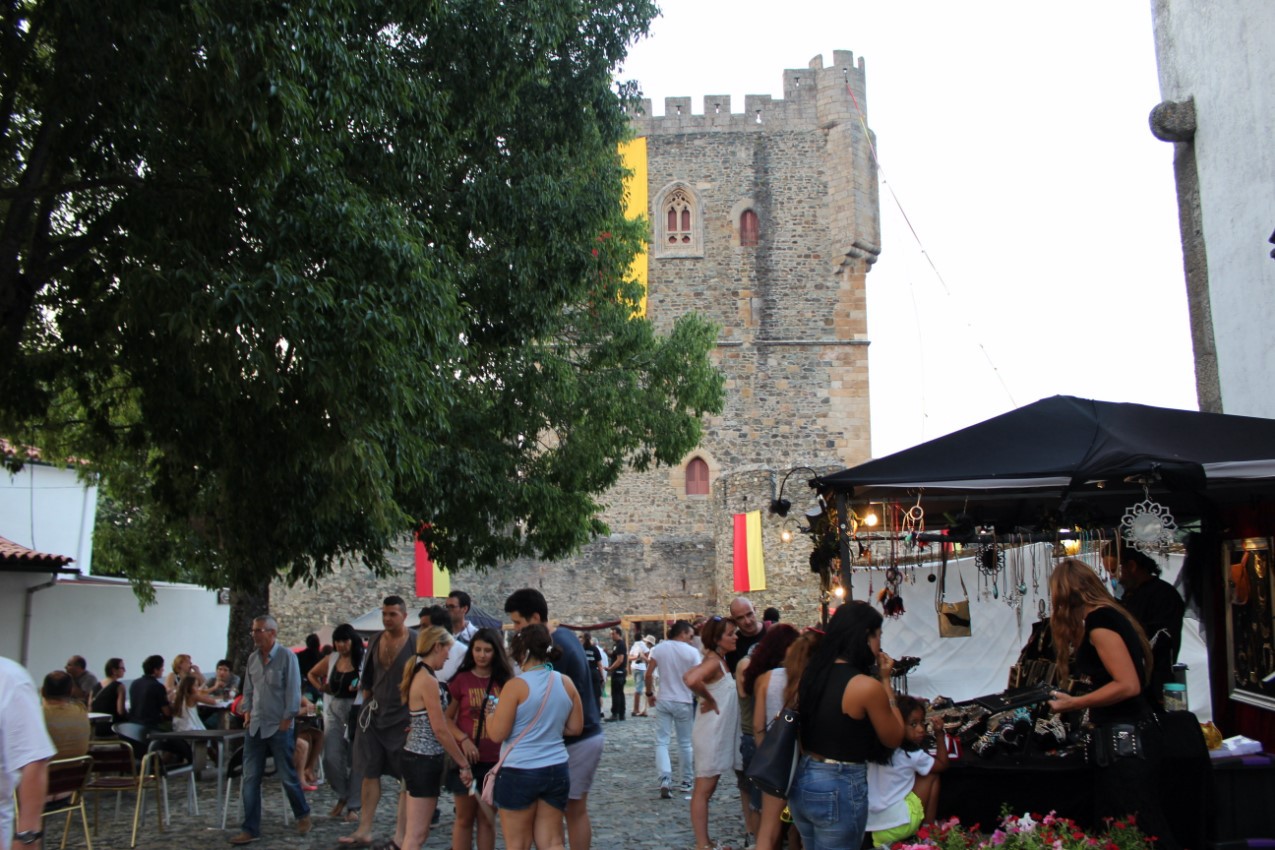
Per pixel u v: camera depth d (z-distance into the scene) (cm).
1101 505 930
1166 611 701
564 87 1466
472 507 1606
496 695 756
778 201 4319
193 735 1042
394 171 1146
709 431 4169
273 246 945
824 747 537
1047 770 727
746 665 783
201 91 866
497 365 1683
